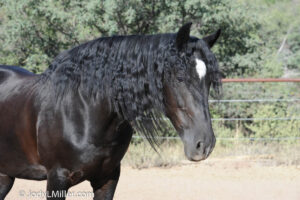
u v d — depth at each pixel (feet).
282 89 43.24
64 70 11.98
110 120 11.54
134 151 30.94
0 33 43.42
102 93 11.39
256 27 47.73
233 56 45.03
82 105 11.50
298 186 24.08
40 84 12.63
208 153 9.81
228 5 41.93
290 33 81.97
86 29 41.32
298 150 31.94
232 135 35.19
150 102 10.78
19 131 12.64
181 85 9.94
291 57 68.18
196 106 9.85
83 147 11.43
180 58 10.00
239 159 31.17
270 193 22.54
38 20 41.93
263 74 44.78
